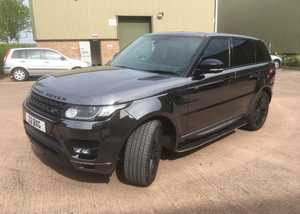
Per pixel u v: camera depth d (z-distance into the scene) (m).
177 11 21.58
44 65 14.53
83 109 3.19
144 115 3.39
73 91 3.37
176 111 3.84
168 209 3.29
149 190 3.64
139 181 3.60
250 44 5.71
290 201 3.55
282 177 4.10
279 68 21.50
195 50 4.39
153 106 3.49
